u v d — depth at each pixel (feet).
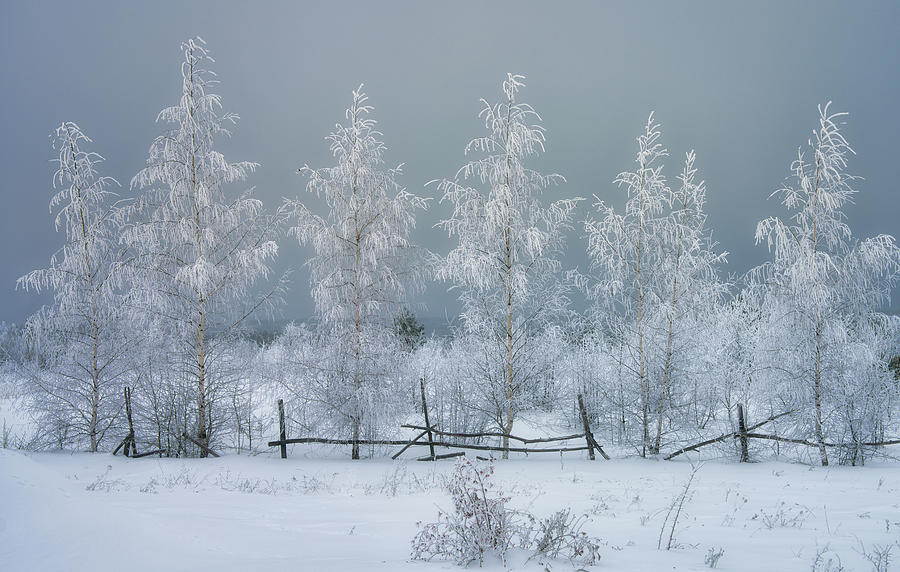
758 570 14.82
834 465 39.50
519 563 15.29
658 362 43.98
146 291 44.78
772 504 26.13
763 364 42.57
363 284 46.34
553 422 54.75
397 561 15.42
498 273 45.88
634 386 44.88
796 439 40.65
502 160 45.88
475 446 44.01
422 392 45.78
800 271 40.27
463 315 46.21
